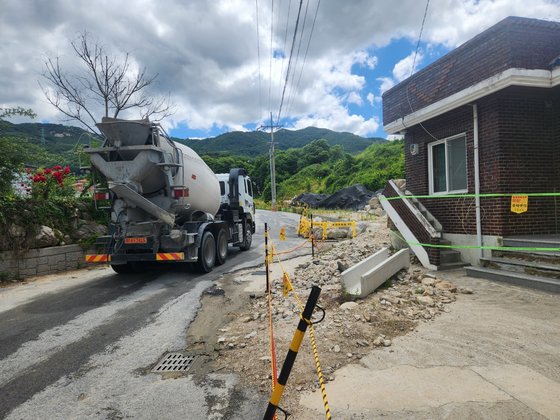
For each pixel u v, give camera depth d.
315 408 2.95
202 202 10.05
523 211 6.57
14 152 9.72
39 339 4.86
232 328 4.97
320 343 4.14
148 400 3.27
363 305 5.23
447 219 8.35
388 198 9.29
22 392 3.50
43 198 10.66
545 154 7.20
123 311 6.04
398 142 46.12
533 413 2.68
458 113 7.98
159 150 7.95
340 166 47.75
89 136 8.48
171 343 4.58
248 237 13.66
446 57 7.88
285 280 5.86
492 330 4.20
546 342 3.83
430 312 4.89
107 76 14.44
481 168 7.41
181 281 8.24
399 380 3.28
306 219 18.22
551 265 5.88
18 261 9.12
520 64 6.35
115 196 8.42
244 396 3.25
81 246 10.66
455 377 3.26
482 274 6.57
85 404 3.25
